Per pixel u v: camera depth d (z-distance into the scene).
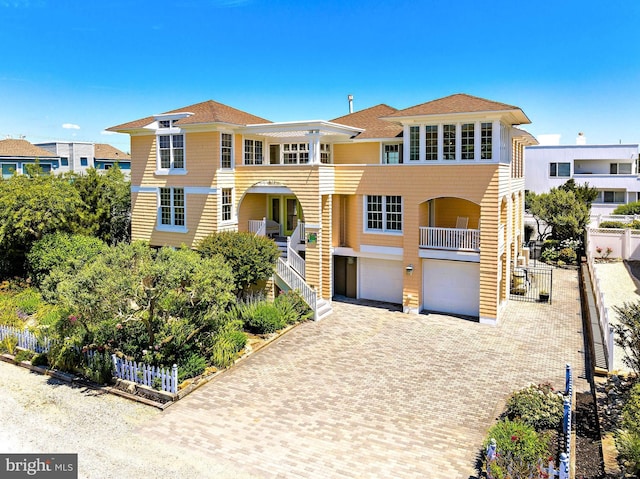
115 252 16.64
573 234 36.16
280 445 12.67
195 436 13.16
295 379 16.72
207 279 15.97
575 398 14.61
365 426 13.57
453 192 22.59
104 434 13.30
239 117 27.97
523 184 35.75
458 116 22.25
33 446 12.70
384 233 24.69
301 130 24.94
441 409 14.49
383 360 18.28
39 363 18.06
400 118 23.17
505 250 24.52
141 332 17.67
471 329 21.64
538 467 10.23
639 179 46.47
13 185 28.98
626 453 10.18
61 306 17.53
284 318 21.91
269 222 28.72
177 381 15.57
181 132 26.80
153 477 11.37
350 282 27.08
